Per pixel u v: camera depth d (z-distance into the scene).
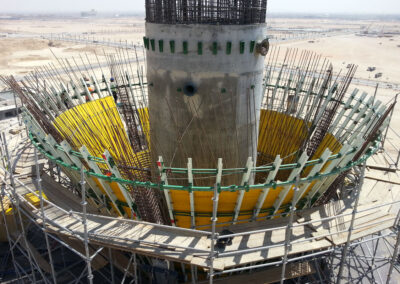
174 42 15.21
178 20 15.14
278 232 15.48
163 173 14.09
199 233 15.04
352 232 15.56
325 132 21.94
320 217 16.58
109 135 24.20
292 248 14.55
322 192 18.17
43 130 18.75
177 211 16.75
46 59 123.81
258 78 16.80
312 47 163.25
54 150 16.42
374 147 17.61
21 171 21.59
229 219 17.09
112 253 19.14
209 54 15.07
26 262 23.22
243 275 17.16
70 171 17.64
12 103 55.47
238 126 16.61
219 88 15.59
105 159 14.38
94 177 16.55
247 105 16.64
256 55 16.12
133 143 23.59
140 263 19.28
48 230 15.65
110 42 177.88
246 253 14.20
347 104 22.62
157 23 15.57
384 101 72.00
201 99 15.73
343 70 109.31
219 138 16.39
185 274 18.55
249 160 13.49
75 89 26.05
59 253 23.78
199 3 14.77
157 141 17.59
